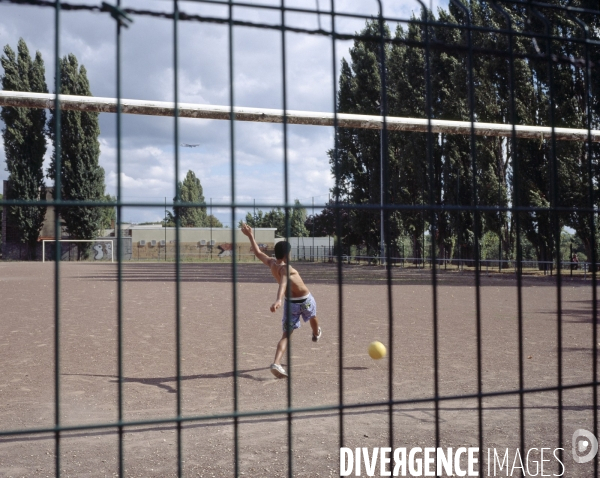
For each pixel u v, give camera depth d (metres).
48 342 8.84
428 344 8.39
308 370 6.61
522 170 26.66
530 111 25.98
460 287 20.69
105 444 4.09
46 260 54.00
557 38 2.35
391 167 38.62
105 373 6.55
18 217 50.81
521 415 2.30
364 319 11.60
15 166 50.59
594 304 2.43
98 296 17.77
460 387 5.73
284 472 3.52
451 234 34.75
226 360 7.30
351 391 5.57
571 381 6.02
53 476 3.47
